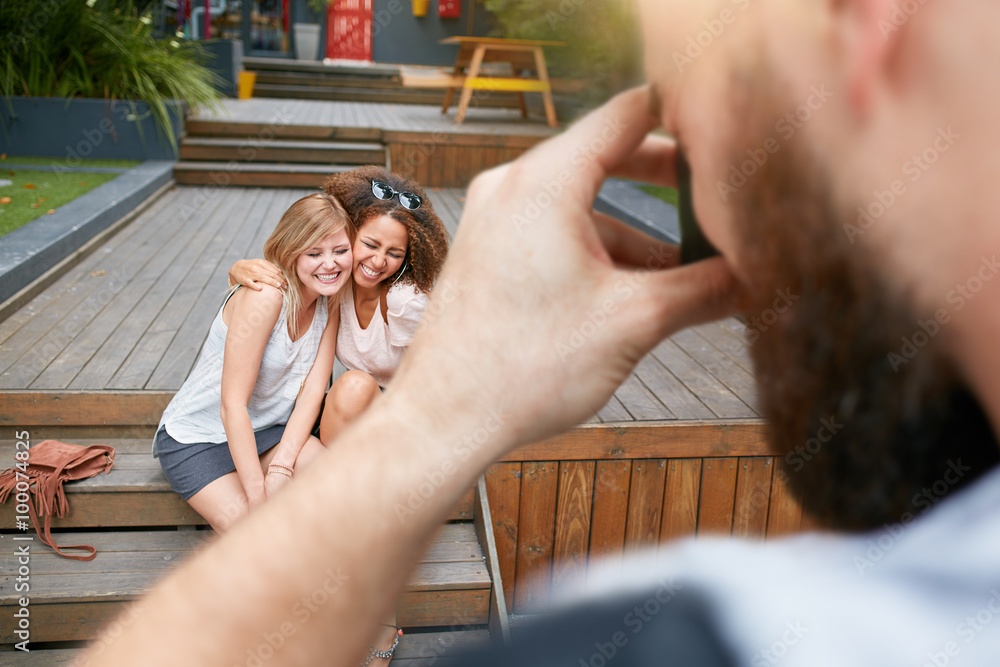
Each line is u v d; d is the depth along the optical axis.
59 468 2.36
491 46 7.95
